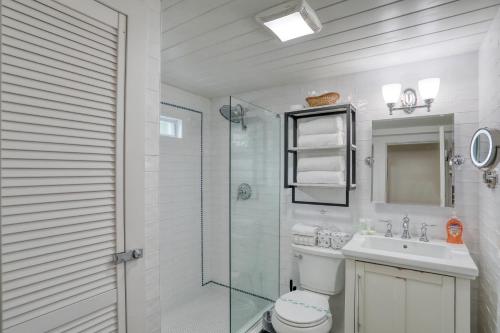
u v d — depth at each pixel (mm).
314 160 2199
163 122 2553
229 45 1715
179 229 2670
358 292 1678
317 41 1653
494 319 1408
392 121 2033
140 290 1101
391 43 1675
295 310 1739
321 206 2340
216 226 2996
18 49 775
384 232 2064
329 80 2318
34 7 802
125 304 1047
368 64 2016
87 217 933
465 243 1804
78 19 909
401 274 1554
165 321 2383
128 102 1054
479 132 1401
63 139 875
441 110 1890
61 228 866
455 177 1843
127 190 1049
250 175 2246
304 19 1333
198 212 2885
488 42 1516
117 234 1018
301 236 2203
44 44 827
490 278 1489
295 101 2502
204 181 2969
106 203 990
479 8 1291
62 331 868
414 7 1287
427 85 1772
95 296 950
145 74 1123
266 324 2127
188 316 2467
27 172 792
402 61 1957
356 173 2188
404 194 1989
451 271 1401
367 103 2148
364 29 1502
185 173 2740
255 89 2693
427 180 1915
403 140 1995
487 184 1477
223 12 1350
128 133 1054
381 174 2064
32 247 800
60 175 864
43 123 827
